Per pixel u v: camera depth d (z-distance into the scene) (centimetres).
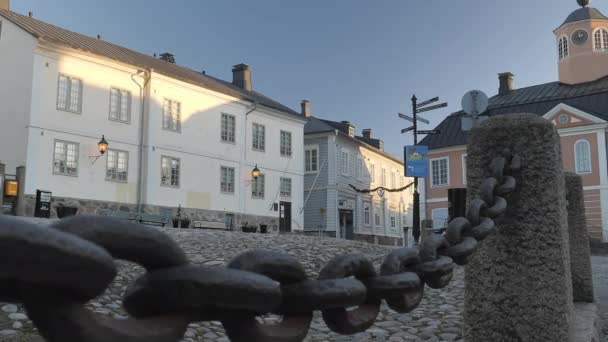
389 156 4881
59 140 2225
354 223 4166
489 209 283
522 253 315
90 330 90
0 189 1141
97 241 97
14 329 436
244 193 3059
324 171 3912
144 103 2578
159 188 2591
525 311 312
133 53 2972
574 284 560
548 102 3919
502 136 322
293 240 1056
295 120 3466
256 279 119
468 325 325
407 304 196
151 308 114
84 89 2327
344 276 172
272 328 140
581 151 3638
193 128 2791
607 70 4112
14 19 2256
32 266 78
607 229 3491
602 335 480
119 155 2455
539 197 316
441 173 4128
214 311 117
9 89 2209
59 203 2197
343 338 497
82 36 2734
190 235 1073
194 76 3066
